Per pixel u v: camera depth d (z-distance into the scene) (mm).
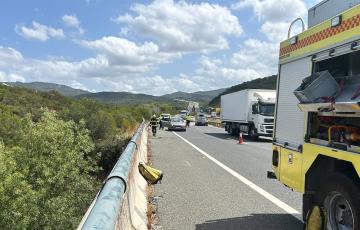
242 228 7055
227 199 9406
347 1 5641
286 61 7102
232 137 35344
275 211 8289
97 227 2641
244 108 33781
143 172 8422
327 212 5371
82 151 19875
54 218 15336
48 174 16734
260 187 10906
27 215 14562
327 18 6168
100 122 36250
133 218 6164
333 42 5508
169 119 48469
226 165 15609
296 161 6445
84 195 17406
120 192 4133
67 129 18797
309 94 5598
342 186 4961
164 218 7695
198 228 7055
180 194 9922
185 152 20656
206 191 10328
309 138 6020
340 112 5043
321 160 5762
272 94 32250
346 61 5461
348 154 4859
